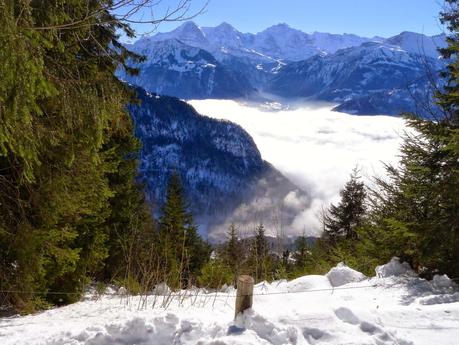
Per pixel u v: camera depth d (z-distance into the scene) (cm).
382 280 791
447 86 824
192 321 423
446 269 779
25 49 401
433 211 809
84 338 421
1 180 740
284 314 427
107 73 731
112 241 1504
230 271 1104
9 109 421
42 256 795
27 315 712
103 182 980
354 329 407
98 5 485
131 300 730
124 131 1068
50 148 709
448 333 423
